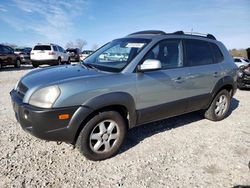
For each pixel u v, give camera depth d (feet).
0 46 51.08
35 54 58.44
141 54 12.01
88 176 9.96
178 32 14.57
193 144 13.25
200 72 14.69
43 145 12.34
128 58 12.07
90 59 14.17
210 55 15.98
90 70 11.84
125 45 13.17
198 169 10.75
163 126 15.76
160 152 12.19
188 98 14.26
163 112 13.15
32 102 9.78
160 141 13.46
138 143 13.10
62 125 9.73
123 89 11.09
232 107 21.77
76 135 10.52
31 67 59.67
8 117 16.16
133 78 11.46
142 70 11.58
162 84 12.60
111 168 10.62
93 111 10.30
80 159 11.23
